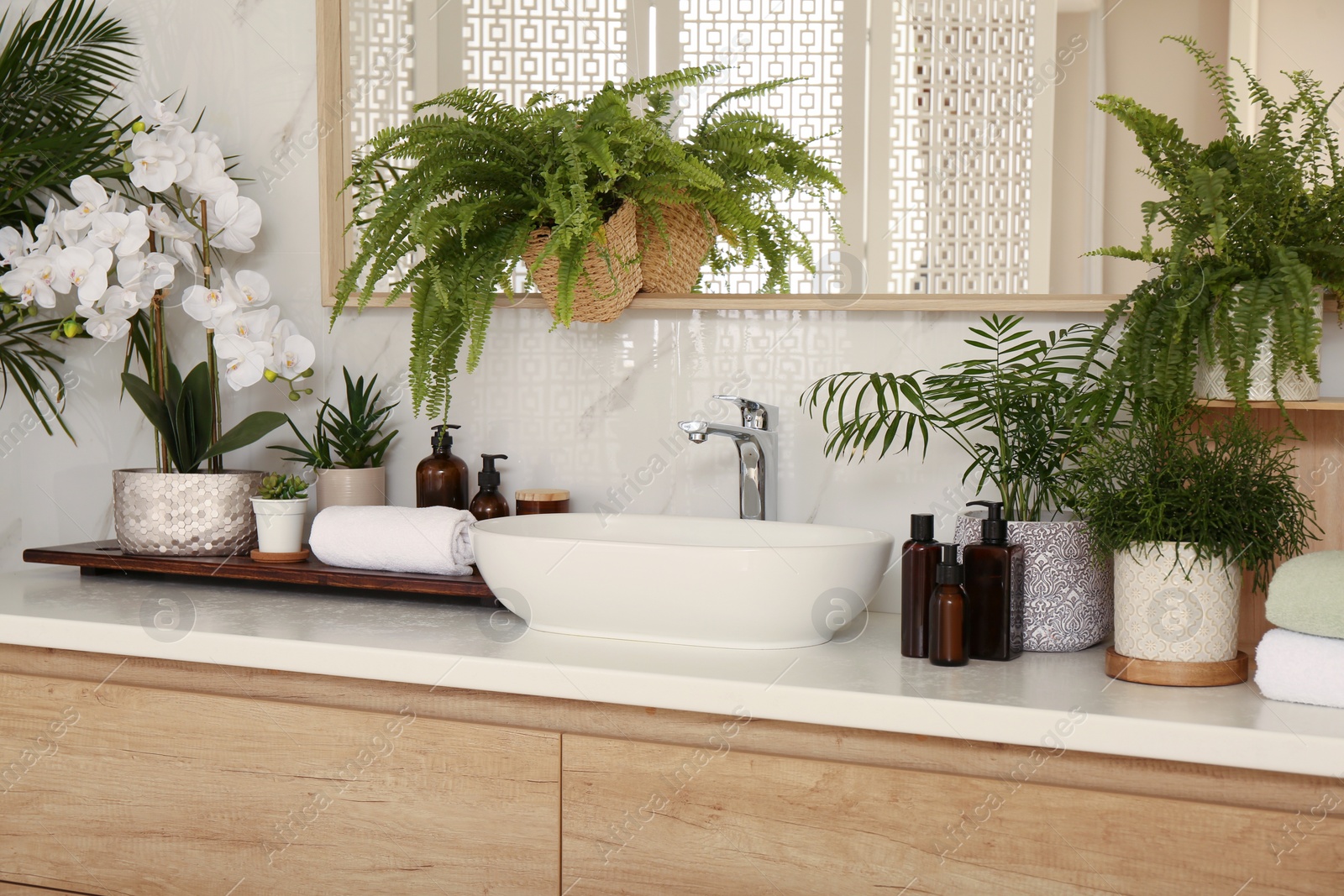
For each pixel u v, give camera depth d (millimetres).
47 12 1925
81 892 1400
